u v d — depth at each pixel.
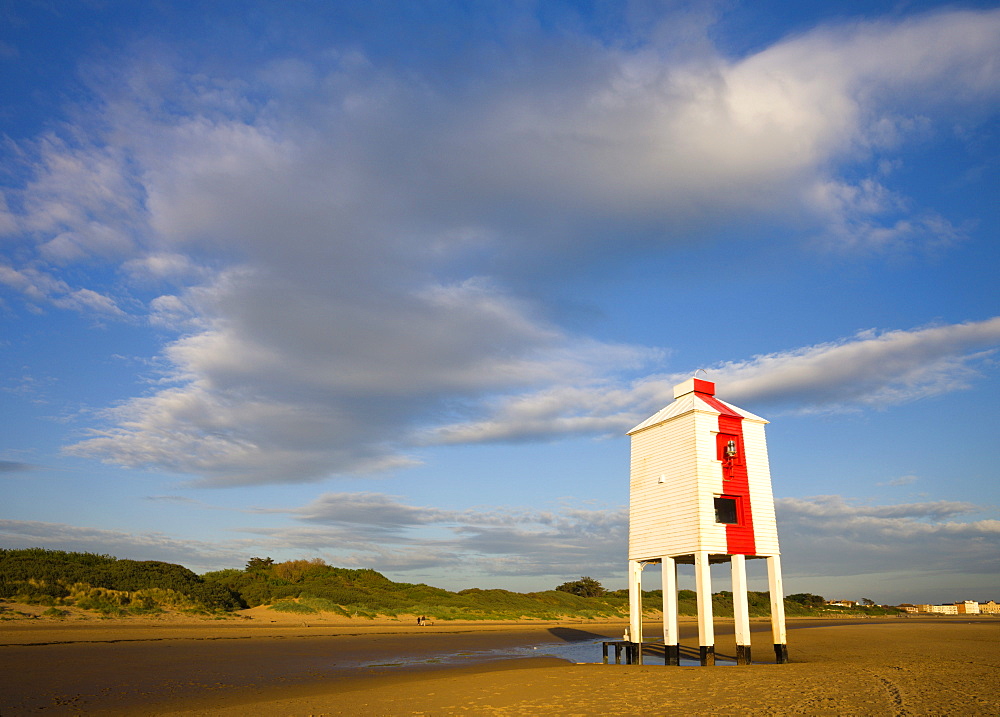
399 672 26.38
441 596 73.56
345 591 62.09
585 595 108.31
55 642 28.98
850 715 13.71
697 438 26.03
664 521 27.03
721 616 91.44
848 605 131.50
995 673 21.66
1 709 16.84
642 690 18.55
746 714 14.20
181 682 21.92
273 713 15.98
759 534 26.27
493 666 29.28
